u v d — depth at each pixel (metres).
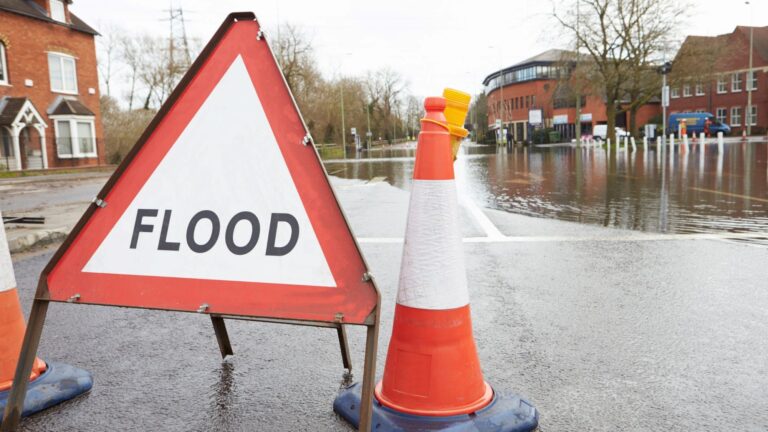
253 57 2.51
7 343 2.80
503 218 8.84
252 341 3.67
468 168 23.64
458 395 2.41
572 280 5.00
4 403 2.62
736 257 5.72
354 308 2.23
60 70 32.59
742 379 2.95
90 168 32.69
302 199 2.38
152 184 2.57
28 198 14.86
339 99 71.75
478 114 116.25
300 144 2.41
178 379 3.09
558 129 75.31
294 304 2.31
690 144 39.41
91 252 2.57
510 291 4.70
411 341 2.42
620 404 2.69
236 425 2.57
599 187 13.74
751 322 3.83
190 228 2.51
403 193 13.55
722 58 47.38
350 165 30.50
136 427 2.56
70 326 4.04
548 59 79.19
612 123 42.31
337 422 2.58
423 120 2.44
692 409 2.64
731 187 12.74
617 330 3.73
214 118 2.53
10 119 28.19
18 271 5.91
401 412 2.41
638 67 39.56
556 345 3.48
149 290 2.49
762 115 58.66
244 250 2.42
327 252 2.31
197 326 4.01
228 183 2.49
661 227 7.70
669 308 4.16
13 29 29.48
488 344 3.52
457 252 2.45
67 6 33.25
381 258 6.09
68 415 2.68
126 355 3.46
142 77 72.12
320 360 3.33
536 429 2.46
